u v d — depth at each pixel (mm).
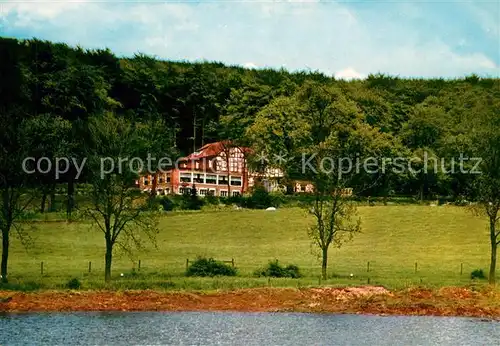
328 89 198375
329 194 92688
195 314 64312
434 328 59094
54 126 131875
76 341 51906
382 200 163500
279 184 168875
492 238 79938
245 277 82000
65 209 128750
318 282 78000
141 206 85875
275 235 116000
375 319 63031
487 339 55000
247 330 57250
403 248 104312
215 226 121312
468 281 80062
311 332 56781
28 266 87688
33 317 61250
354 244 107750
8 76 172000
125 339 53000
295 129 181250
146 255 98562
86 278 79562
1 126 92125
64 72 188250
